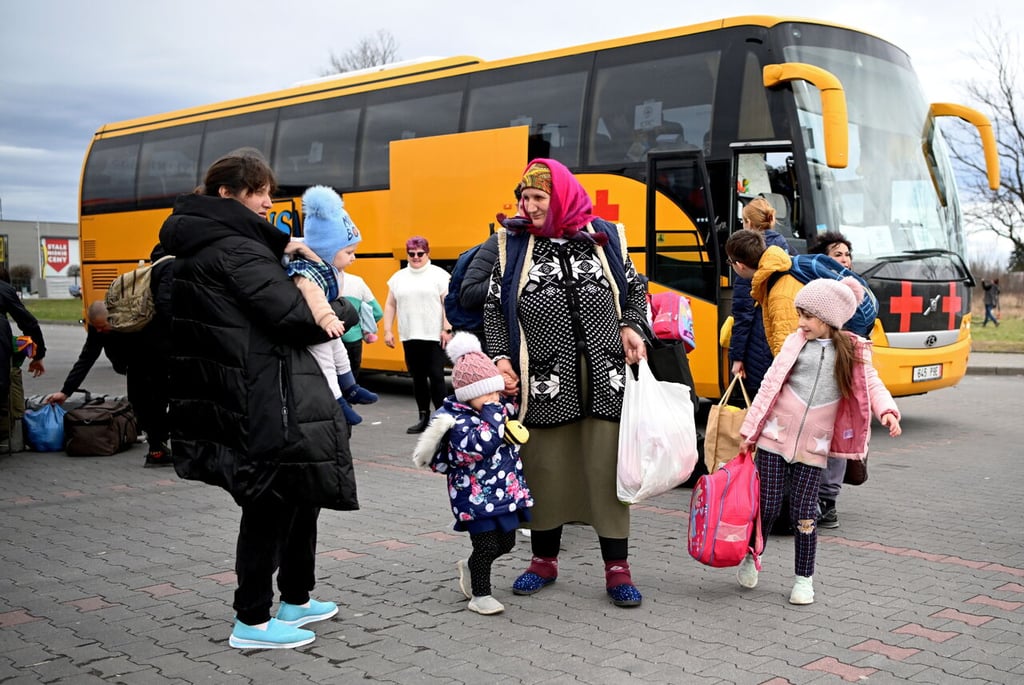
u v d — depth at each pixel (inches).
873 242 405.1
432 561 228.2
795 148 387.5
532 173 194.2
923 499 296.5
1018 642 171.9
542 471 198.4
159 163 706.2
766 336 248.1
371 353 568.7
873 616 186.7
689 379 204.2
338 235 171.5
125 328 332.5
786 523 251.0
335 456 161.8
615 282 198.7
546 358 194.2
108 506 292.5
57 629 182.4
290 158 608.4
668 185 419.2
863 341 194.5
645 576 216.4
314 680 156.9
